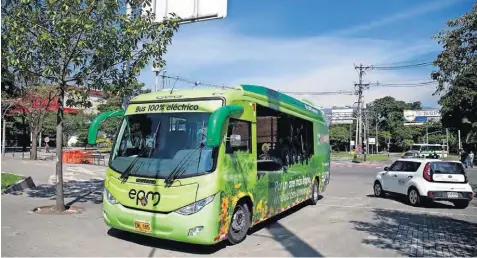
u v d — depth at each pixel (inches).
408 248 292.7
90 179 694.5
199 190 250.5
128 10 391.5
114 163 283.3
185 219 248.5
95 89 397.1
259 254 265.4
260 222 343.6
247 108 303.3
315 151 490.6
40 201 437.1
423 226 375.9
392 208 488.1
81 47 354.9
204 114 270.2
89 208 409.1
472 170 1349.7
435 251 286.4
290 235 324.5
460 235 339.0
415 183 508.4
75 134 2340.1
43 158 1286.9
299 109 436.1
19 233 295.1
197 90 284.4
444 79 341.4
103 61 372.8
